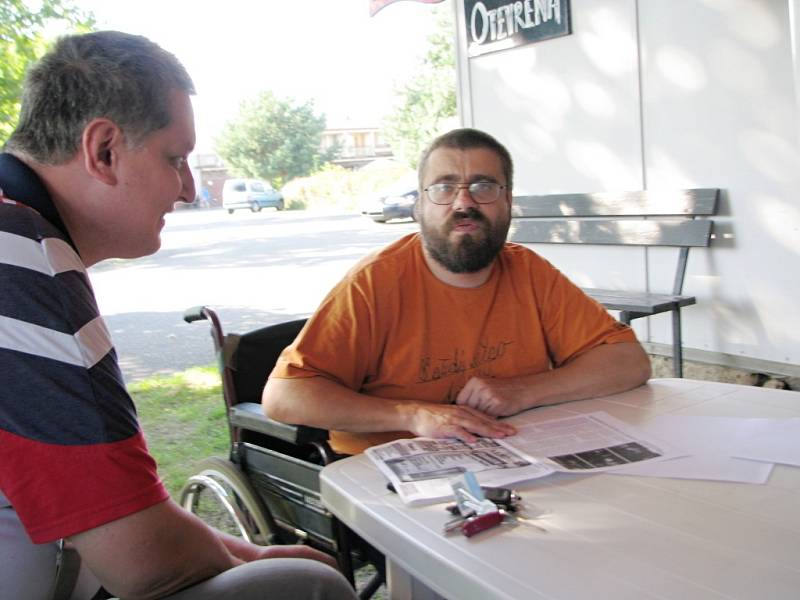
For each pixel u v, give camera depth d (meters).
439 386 1.95
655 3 3.98
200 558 1.12
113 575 1.05
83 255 1.26
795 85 3.27
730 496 1.19
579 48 4.41
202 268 12.81
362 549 1.88
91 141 1.15
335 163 55.72
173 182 1.25
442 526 1.14
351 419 1.73
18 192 1.13
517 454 1.44
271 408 1.82
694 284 4.05
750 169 3.71
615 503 1.19
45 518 1.00
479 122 5.18
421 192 1.95
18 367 1.00
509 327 2.01
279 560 1.20
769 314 3.74
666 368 4.22
